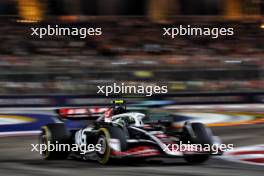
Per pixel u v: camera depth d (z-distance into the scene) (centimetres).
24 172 3300
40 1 12031
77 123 4256
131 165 3588
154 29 12181
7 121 6775
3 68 8519
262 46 12031
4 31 11269
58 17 12131
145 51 11356
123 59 9294
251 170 3353
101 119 3981
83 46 11150
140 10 12900
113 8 12850
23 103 8350
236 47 11819
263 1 13138
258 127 6272
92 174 3117
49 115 7312
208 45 11788
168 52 11419
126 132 3659
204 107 8544
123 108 3928
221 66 9256
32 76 8581
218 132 5847
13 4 12012
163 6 12731
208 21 12769
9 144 5050
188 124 3712
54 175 3114
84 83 8694
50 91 8612
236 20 12850
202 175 3069
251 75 9100
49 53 10731
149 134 3559
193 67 9162
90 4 12738
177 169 3356
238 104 8875
